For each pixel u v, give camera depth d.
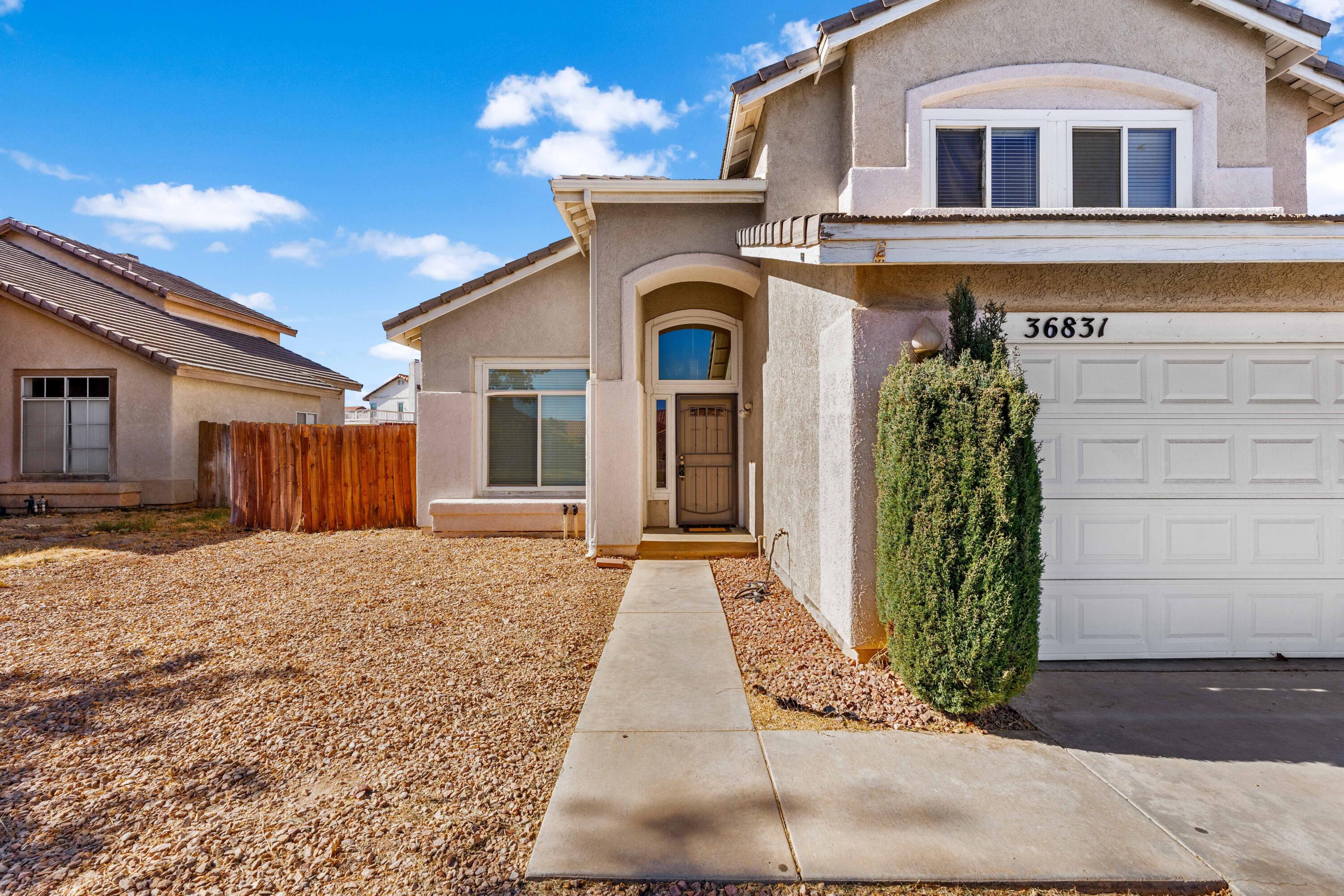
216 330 19.34
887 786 3.22
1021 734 3.80
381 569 8.10
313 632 5.62
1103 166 6.63
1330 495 5.07
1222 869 2.62
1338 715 4.09
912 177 6.56
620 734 3.75
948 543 3.88
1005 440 3.81
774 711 4.07
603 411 8.64
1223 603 5.07
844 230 4.09
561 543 9.81
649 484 10.46
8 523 11.85
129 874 2.62
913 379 4.12
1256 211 6.42
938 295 4.71
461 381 10.85
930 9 6.56
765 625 5.80
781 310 7.36
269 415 17.66
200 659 4.96
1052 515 5.05
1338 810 3.05
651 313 10.38
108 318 14.75
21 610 6.24
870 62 6.59
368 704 4.19
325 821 2.96
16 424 13.91
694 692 4.35
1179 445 5.08
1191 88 6.45
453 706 4.17
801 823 2.91
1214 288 4.93
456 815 3.01
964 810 3.02
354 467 11.38
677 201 8.35
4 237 18.17
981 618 3.79
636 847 2.74
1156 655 5.07
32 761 3.49
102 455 14.05
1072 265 4.84
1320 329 5.02
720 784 3.22
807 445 6.16
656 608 6.34
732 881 2.56
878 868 2.62
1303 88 6.98
